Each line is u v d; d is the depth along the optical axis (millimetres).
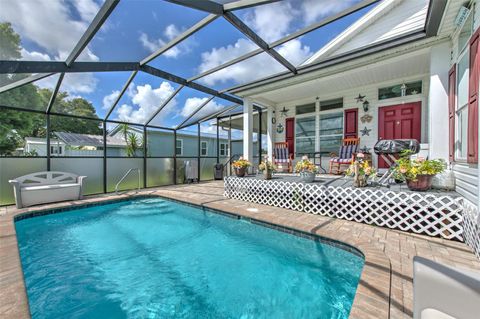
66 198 5164
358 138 6062
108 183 6594
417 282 992
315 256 2855
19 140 5574
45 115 5617
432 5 2713
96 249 3193
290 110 7520
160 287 2299
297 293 2154
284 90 6242
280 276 2451
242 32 3494
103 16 2885
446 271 946
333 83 5727
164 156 8172
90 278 2461
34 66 3475
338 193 3705
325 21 3379
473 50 2281
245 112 6730
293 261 2766
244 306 2000
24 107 5082
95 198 5539
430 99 3535
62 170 5691
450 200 2713
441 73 3453
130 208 5375
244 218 4039
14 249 2590
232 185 5496
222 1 2973
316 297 2084
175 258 2910
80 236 3691
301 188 4195
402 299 1529
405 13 4430
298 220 3572
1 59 3242
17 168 5016
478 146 2053
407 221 3041
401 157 3643
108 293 2199
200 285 2322
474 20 2477
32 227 4117
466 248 2404
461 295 888
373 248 2426
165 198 5938
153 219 4590
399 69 4820
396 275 1849
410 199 3002
